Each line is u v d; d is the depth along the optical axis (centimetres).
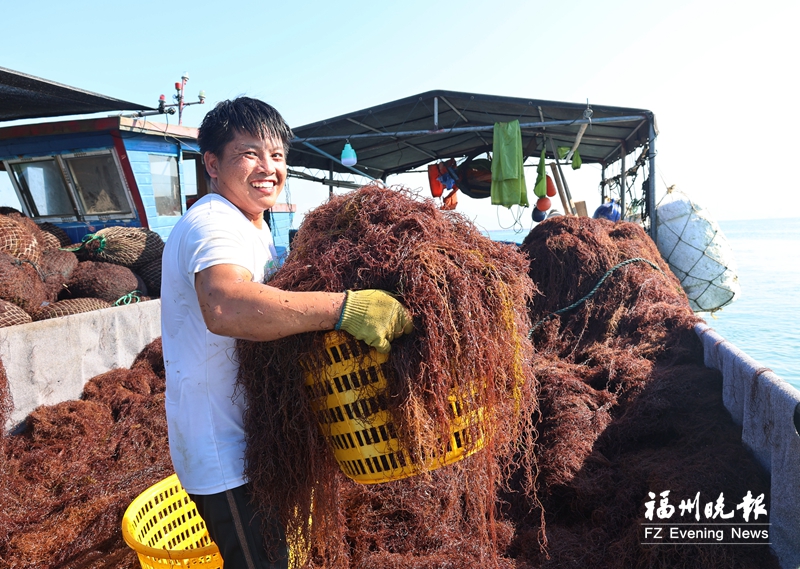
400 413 157
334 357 161
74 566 314
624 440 377
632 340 539
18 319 536
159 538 253
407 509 294
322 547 199
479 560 264
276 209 1173
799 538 261
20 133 818
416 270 161
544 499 332
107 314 586
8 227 633
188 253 159
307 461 169
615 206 1074
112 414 528
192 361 172
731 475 304
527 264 198
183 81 1095
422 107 1094
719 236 941
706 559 265
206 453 172
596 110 992
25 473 429
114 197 846
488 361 168
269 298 146
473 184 1383
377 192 188
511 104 1026
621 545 282
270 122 179
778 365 1194
